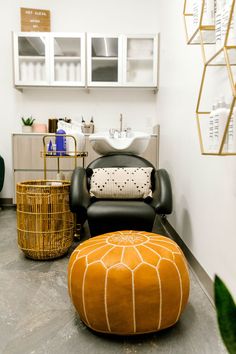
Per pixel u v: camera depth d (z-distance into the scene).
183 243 2.10
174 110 2.46
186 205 2.02
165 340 1.15
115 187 2.03
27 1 3.54
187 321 1.27
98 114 3.69
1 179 3.36
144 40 3.39
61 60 3.42
